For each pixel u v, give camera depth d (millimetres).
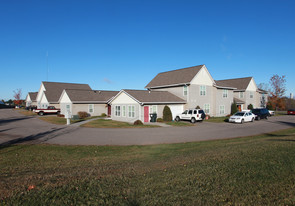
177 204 4781
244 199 4992
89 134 17844
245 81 46469
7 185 5930
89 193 5320
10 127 22297
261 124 26188
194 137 16594
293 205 4758
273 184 5750
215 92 35969
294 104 63781
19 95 89000
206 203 4828
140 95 28641
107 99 40125
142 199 5020
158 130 20453
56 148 12406
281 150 9477
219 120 30297
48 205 4715
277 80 50625
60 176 6848
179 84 32438
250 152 9352
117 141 14836
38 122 27500
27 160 9898
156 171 7148
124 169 7637
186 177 6379
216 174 6559
